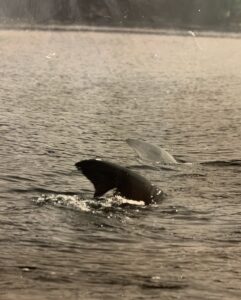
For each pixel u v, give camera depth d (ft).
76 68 230.89
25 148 82.89
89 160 57.11
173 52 345.31
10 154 78.48
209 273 40.40
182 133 101.76
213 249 45.52
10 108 121.70
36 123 104.53
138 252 44.47
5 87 160.25
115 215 53.57
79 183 64.90
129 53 325.62
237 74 231.71
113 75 209.77
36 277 38.65
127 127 106.11
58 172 69.67
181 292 36.86
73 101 137.90
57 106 128.36
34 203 56.85
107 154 81.71
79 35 422.00
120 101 141.79
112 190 59.62
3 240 46.37
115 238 47.73
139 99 146.82
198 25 496.64
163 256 43.62
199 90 171.73
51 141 88.99
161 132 102.42
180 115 122.42
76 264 41.42
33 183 64.39
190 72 234.58
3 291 36.04
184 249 45.37
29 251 44.01
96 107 129.90
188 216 54.19
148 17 489.26
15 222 50.90
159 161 73.97
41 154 79.51
